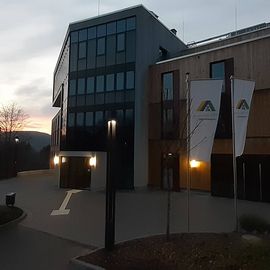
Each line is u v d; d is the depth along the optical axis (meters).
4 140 46.53
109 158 9.51
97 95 29.70
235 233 10.66
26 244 10.96
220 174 22.61
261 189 20.53
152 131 28.33
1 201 21.31
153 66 28.56
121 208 18.34
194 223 14.30
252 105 21.45
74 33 31.56
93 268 8.12
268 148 20.67
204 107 12.09
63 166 29.41
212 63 24.30
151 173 28.23
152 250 9.02
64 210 17.94
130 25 28.48
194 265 7.76
